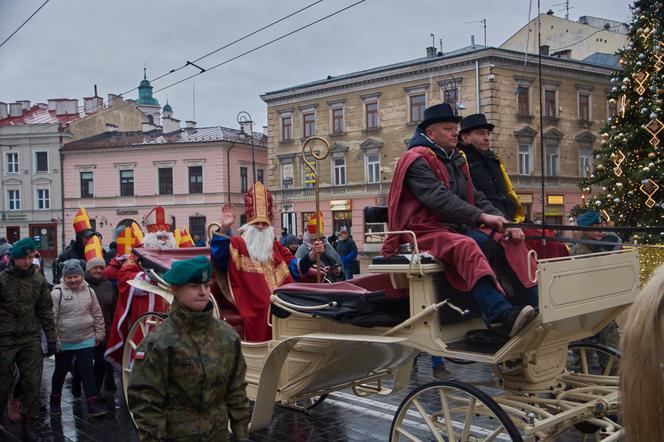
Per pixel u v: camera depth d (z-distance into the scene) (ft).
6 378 20.94
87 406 23.81
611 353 16.67
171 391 11.21
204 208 138.62
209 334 11.55
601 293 13.69
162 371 11.08
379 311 15.30
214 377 11.35
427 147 15.56
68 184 148.56
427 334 13.92
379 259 14.51
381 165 113.50
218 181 138.00
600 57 116.06
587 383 15.11
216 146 137.80
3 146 153.38
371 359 17.08
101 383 25.64
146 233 28.73
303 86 121.70
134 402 11.11
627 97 36.70
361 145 115.55
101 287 26.37
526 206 103.50
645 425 4.88
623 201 36.04
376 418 21.42
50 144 151.33
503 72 101.09
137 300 23.38
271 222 21.81
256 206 21.17
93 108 168.14
